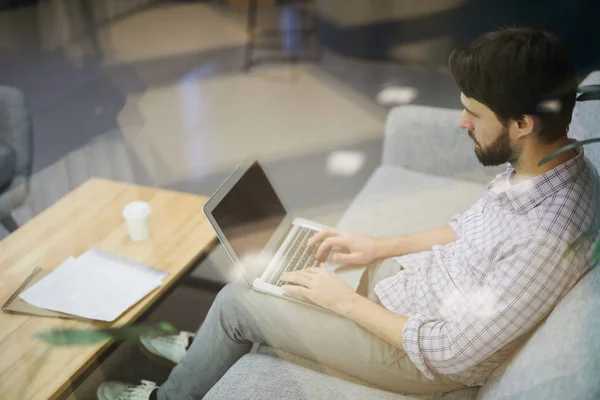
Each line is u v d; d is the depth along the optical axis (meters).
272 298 1.41
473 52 1.16
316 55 4.14
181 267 1.60
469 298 1.29
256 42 4.37
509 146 1.18
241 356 1.46
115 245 1.68
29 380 1.27
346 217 1.86
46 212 1.84
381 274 1.56
